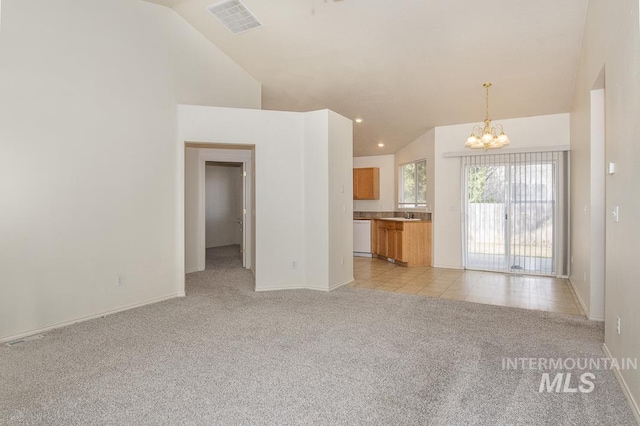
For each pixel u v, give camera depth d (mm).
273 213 5016
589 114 3746
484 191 6500
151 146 4336
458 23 4238
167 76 4516
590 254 3701
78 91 3615
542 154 6023
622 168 2314
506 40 4383
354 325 3506
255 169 4988
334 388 2271
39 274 3334
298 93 6391
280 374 2465
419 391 2232
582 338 3145
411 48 4812
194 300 4473
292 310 4031
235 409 2031
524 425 1888
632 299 2072
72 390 2250
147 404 2084
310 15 4445
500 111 6047
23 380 2385
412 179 8305
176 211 4664
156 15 4379
